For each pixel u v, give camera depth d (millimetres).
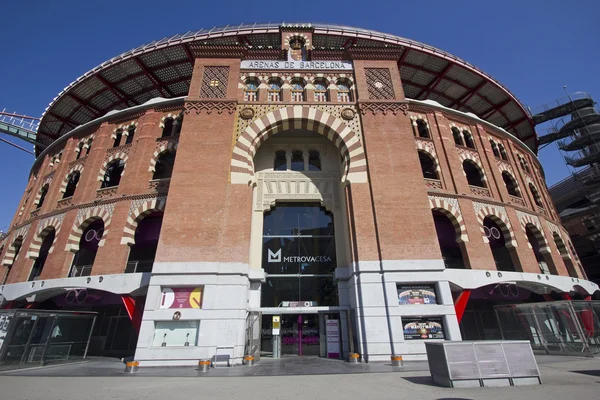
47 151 23906
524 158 23672
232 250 12953
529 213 19781
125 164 18078
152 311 11875
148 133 18484
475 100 25500
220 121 15750
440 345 7406
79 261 17375
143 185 16828
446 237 17781
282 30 20812
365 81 17484
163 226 13117
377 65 18109
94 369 11023
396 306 12266
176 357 11273
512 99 24938
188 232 13086
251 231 15562
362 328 12266
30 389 7047
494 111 26219
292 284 15094
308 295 14875
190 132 15336
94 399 5922
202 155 14758
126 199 16469
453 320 12148
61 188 19797
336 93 17312
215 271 12414
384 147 15352
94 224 18094
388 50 18406
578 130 31547
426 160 19750
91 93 23797
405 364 10992
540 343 14648
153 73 22672
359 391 6602
